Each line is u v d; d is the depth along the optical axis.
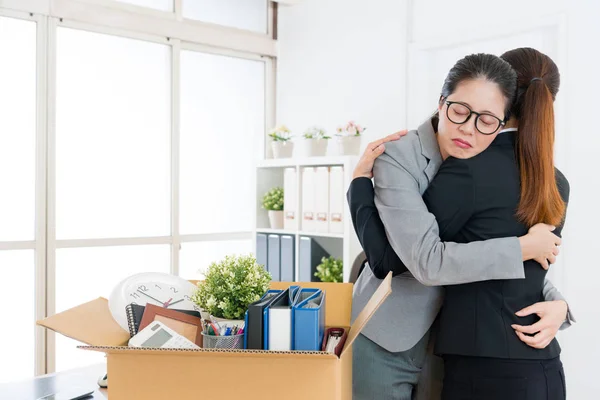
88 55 3.85
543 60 1.43
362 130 3.81
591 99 2.85
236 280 1.25
